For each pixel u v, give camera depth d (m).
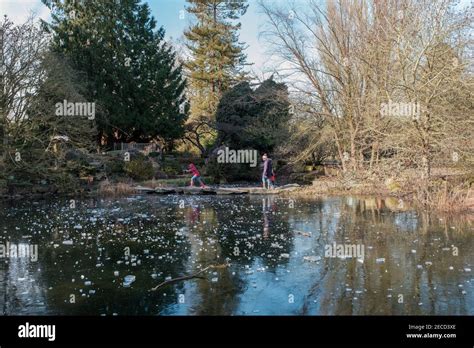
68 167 19.27
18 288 6.05
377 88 17.50
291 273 6.71
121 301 5.53
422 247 8.26
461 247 8.20
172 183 22.27
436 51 13.55
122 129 27.14
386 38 16.56
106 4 26.67
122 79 26.50
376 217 11.92
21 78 17.30
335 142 22.30
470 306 5.26
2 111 16.83
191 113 36.38
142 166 23.44
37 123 17.75
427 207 13.29
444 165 14.52
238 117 27.14
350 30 20.83
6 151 16.94
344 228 10.38
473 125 13.02
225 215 12.80
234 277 6.52
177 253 8.02
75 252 8.11
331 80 21.64
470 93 12.88
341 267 7.02
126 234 9.84
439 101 13.64
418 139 14.05
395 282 6.21
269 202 16.14
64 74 19.19
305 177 24.22
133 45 27.34
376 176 18.67
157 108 28.08
